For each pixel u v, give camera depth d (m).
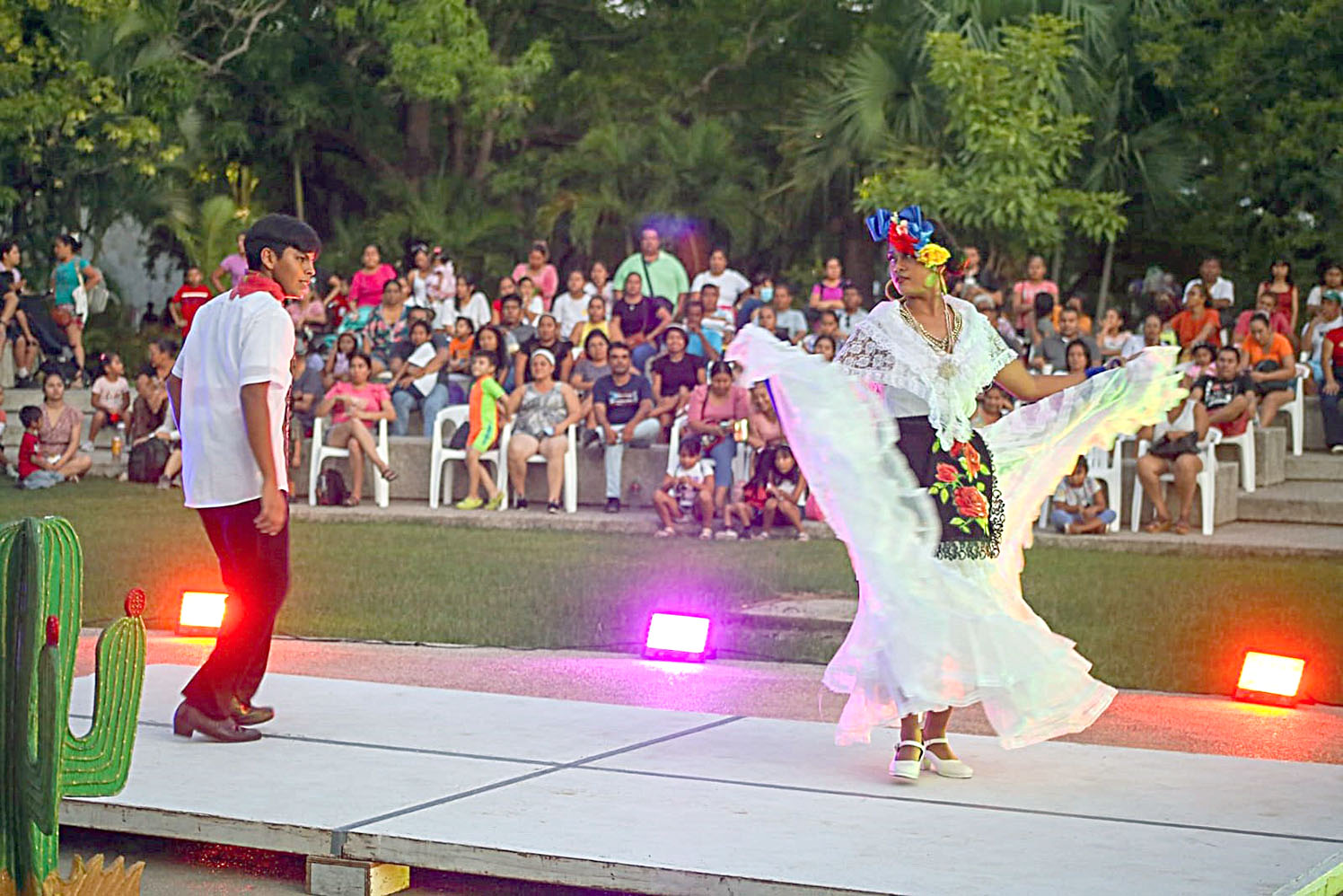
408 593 11.69
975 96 21.47
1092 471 15.19
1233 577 12.77
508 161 32.38
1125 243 24.31
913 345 6.00
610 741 6.57
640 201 28.33
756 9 30.81
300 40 30.64
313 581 12.23
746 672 8.80
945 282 6.14
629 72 32.06
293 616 10.69
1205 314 18.12
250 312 6.39
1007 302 21.67
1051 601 11.48
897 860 4.99
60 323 22.22
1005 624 5.89
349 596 11.52
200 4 28.73
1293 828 5.41
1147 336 17.11
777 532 15.10
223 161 30.95
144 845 5.85
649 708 7.23
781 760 6.27
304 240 6.54
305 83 30.53
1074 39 22.30
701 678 8.65
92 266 25.69
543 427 16.38
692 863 4.94
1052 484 6.34
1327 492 16.20
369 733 6.68
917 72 23.03
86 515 15.88
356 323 19.42
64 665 4.45
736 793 5.77
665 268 19.27
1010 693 5.86
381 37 28.89
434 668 8.86
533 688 8.32
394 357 18.59
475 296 20.42
